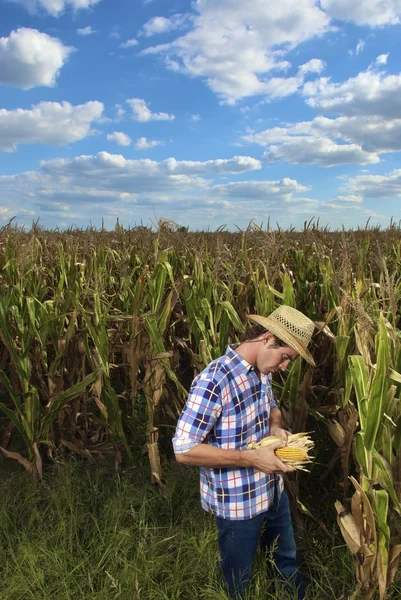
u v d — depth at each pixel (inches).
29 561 128.6
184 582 122.5
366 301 140.1
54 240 341.4
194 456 96.5
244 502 100.5
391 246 316.5
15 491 168.2
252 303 205.3
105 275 223.0
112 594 119.6
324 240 282.8
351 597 109.2
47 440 179.2
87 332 191.9
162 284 175.5
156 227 201.0
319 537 137.5
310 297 193.2
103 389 178.7
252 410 100.4
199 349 167.5
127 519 153.0
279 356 95.7
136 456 189.5
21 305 186.9
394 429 106.2
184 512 155.5
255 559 119.6
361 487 105.0
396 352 108.9
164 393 194.1
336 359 155.9
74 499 162.1
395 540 106.9
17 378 202.7
